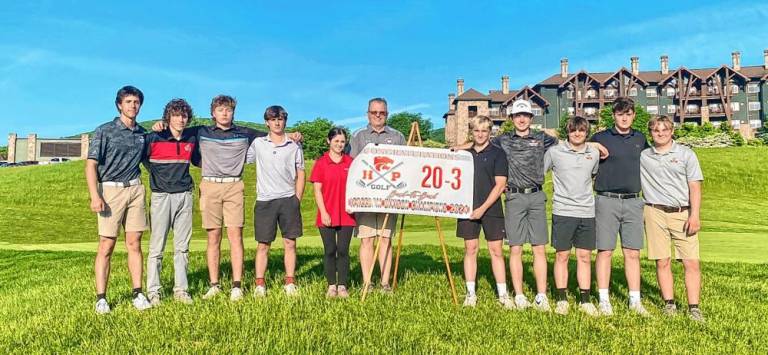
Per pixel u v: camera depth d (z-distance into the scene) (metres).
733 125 66.62
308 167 32.69
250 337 4.37
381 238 6.02
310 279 6.94
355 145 6.69
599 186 5.76
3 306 5.93
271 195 5.95
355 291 6.18
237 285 5.90
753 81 66.06
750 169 29.48
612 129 5.84
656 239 5.70
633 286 5.71
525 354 4.19
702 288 6.82
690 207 5.50
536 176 5.76
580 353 4.25
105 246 5.42
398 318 5.02
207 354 4.05
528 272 7.82
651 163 5.66
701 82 66.12
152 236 5.73
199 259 8.99
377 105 6.57
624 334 4.79
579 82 68.62
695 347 4.49
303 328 4.57
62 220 20.78
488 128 5.83
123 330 4.61
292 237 6.02
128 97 5.39
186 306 5.34
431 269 7.98
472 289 5.86
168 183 5.72
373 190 5.95
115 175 5.43
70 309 5.45
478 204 5.87
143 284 6.70
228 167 5.93
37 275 8.27
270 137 6.05
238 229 5.98
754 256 9.99
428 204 5.93
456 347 4.27
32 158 65.69
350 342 4.27
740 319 5.38
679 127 59.00
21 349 4.26
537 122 69.12
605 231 5.66
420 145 6.15
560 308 5.55
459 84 75.31
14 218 20.70
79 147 67.69
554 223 5.73
